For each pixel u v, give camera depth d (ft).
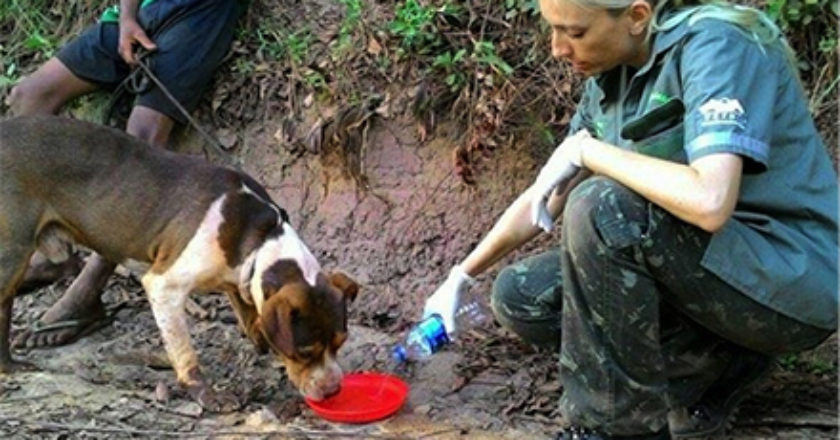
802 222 10.05
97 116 14.12
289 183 13.75
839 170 12.40
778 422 11.03
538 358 12.08
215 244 11.42
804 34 12.69
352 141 13.50
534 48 13.21
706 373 10.59
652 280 9.82
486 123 13.12
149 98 13.51
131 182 11.60
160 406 11.40
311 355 10.99
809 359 11.83
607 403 10.00
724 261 9.78
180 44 13.51
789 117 9.92
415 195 13.38
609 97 10.37
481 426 11.17
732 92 9.46
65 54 13.80
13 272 11.68
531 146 13.14
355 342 12.61
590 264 9.78
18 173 11.58
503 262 12.91
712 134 9.39
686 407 10.68
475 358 12.14
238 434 10.98
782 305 9.95
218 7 13.78
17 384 11.66
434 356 12.18
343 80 13.64
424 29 13.39
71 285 12.89
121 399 11.50
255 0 14.28
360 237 13.43
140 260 11.72
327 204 13.60
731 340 10.30
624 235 9.65
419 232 13.30
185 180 11.58
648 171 9.48
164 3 13.64
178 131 14.03
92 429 10.99
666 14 9.89
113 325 12.84
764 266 9.84
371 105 13.48
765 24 9.84
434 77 13.33
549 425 11.19
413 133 13.42
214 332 12.77
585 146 9.82
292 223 13.62
